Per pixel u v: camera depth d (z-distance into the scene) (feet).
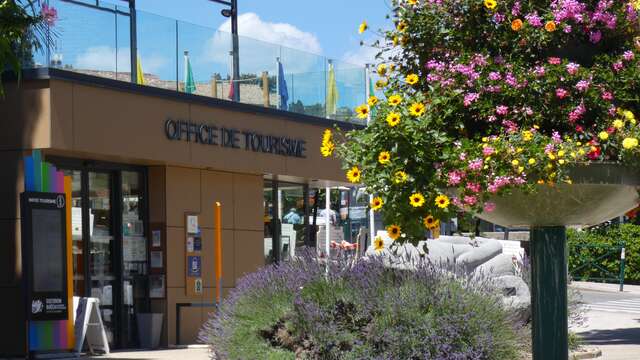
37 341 45.44
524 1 19.84
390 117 19.85
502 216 20.29
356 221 103.24
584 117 19.31
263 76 61.41
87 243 50.85
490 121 19.67
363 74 69.41
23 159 46.55
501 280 37.24
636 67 19.21
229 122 57.82
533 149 18.72
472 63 19.74
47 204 46.01
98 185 52.19
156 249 54.85
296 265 31.27
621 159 18.84
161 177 54.85
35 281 45.34
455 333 27.58
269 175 62.28
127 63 52.08
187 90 55.62
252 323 30.09
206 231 57.36
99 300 51.11
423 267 29.32
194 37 56.39
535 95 19.33
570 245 108.88
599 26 19.57
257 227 61.36
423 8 20.68
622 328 58.18
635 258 105.60
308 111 64.90
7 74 46.75
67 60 48.75
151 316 53.42
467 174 19.21
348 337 28.04
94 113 48.60
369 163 20.52
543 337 20.25
